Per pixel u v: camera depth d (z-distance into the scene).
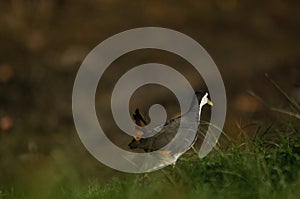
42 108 19.91
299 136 9.72
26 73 21.48
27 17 24.23
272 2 25.48
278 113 14.03
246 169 8.89
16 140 17.66
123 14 24.39
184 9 24.69
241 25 24.38
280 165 9.21
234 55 22.66
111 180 10.92
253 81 21.20
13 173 14.26
